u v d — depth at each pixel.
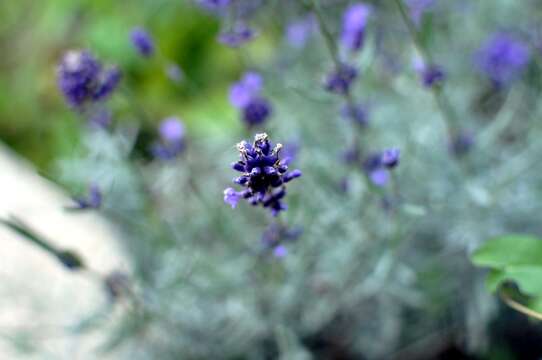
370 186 0.36
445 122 0.39
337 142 0.42
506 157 0.42
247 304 0.40
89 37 0.55
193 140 0.49
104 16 0.56
